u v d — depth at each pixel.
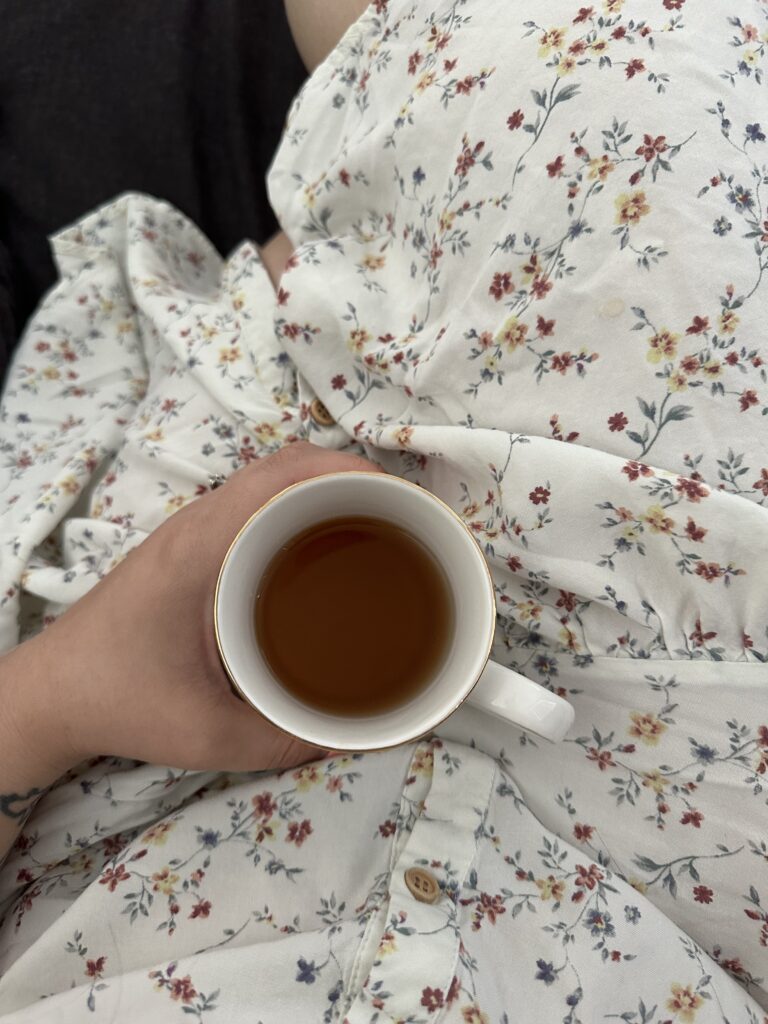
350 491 0.26
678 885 0.28
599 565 0.27
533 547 0.28
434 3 0.31
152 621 0.30
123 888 0.29
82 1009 0.27
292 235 0.37
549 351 0.27
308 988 0.27
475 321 0.29
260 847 0.30
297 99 0.37
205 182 0.54
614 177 0.26
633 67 0.27
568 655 0.29
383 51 0.33
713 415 0.25
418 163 0.31
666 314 0.26
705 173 0.26
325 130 0.36
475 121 0.29
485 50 0.29
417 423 0.32
